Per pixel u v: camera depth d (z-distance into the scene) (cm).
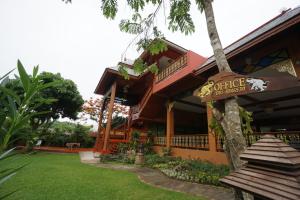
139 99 1631
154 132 1322
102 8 414
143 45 423
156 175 656
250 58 577
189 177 567
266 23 618
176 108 1330
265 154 121
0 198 125
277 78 221
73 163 891
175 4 420
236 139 239
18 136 125
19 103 113
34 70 124
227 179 137
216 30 323
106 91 1525
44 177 564
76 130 1825
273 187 104
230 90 251
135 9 421
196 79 864
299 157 111
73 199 381
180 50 1172
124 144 1170
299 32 470
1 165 125
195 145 827
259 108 1044
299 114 1157
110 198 398
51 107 1406
